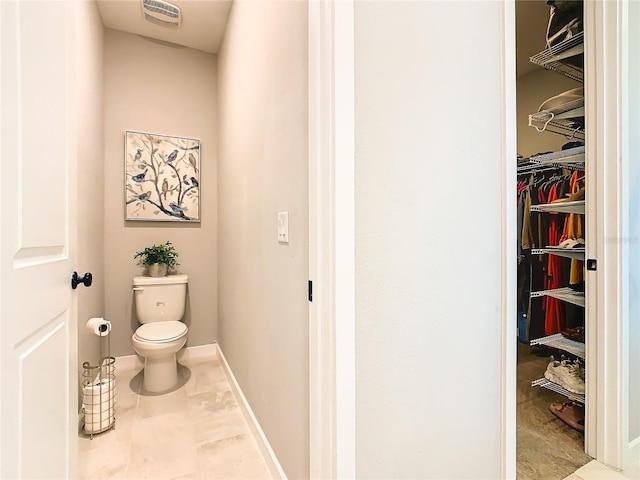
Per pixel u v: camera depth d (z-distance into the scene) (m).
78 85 1.71
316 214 0.82
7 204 0.68
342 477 0.77
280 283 1.27
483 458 1.03
